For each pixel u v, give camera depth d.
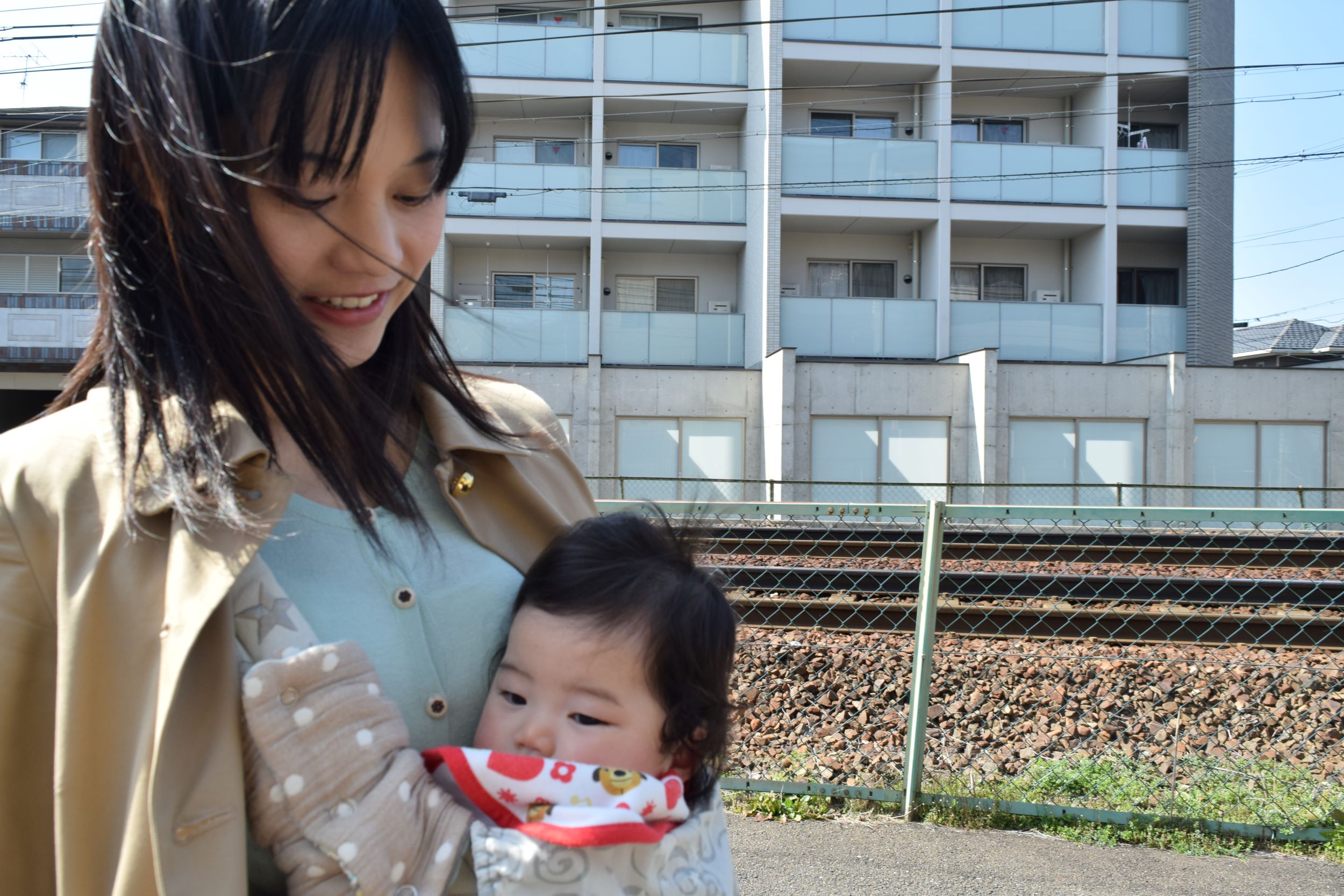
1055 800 4.02
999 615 6.24
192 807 0.92
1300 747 4.62
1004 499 17.25
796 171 18.28
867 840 3.66
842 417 17.38
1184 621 6.11
